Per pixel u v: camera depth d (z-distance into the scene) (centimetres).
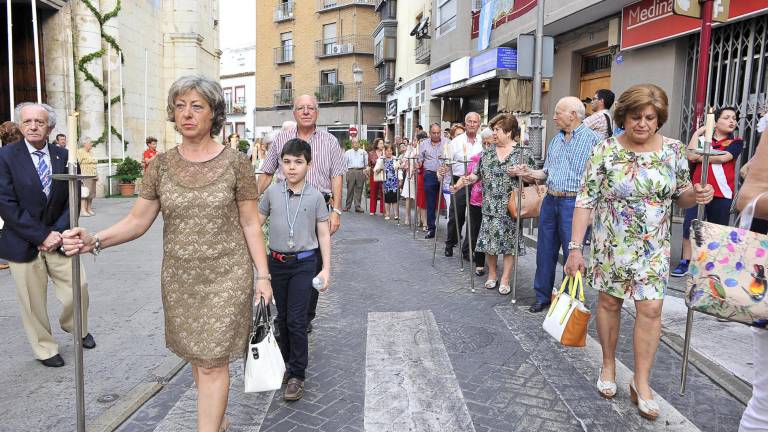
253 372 287
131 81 2036
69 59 1567
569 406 355
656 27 977
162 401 372
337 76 4125
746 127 842
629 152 338
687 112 968
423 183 1072
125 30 1978
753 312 224
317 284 375
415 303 587
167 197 274
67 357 442
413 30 2450
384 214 1421
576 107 510
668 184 331
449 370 412
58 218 422
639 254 337
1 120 1509
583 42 1265
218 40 2820
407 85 2839
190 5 2355
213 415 282
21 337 486
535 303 561
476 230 713
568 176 509
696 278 240
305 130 489
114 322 529
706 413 343
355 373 414
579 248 365
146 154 1844
